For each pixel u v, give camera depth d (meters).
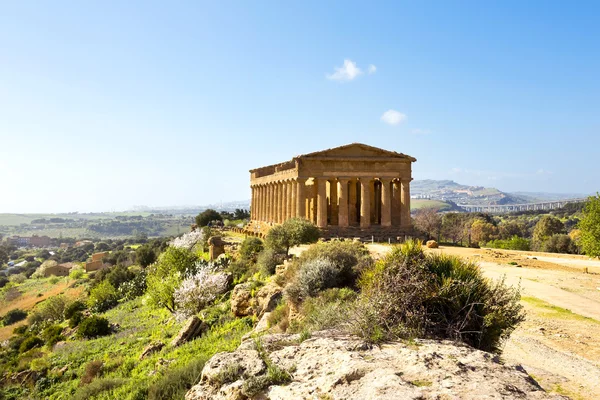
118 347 31.44
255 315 27.17
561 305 21.20
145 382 19.16
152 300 41.81
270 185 77.62
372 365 7.09
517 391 6.18
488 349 10.27
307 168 59.88
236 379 7.71
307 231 40.59
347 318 10.60
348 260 24.03
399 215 66.44
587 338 15.60
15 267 187.38
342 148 60.62
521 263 37.78
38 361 30.33
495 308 10.51
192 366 17.09
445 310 10.53
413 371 6.95
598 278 29.95
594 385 10.66
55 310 66.81
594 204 42.34
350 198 68.44
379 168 61.59
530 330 16.75
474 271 11.48
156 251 100.44
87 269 130.00
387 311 9.85
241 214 129.12
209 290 36.94
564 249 76.31
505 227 119.69
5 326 75.19
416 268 11.00
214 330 27.86
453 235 109.38
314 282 21.08
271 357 8.34
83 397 19.64
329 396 6.39
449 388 6.16
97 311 57.75
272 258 38.16
